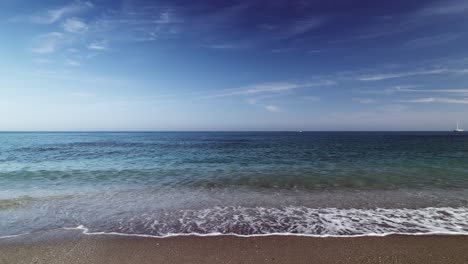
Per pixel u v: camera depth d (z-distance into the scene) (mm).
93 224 6582
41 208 7891
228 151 28797
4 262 4758
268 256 4934
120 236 5848
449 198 8875
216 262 4738
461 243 5414
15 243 5508
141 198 9102
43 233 6016
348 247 5273
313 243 5453
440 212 7430
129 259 4855
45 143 47156
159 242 5543
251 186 11031
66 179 12516
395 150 29172
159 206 8141
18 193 9789
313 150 29828
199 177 12984
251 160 20000
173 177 13008
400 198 8930
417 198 8906
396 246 5301
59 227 6387
